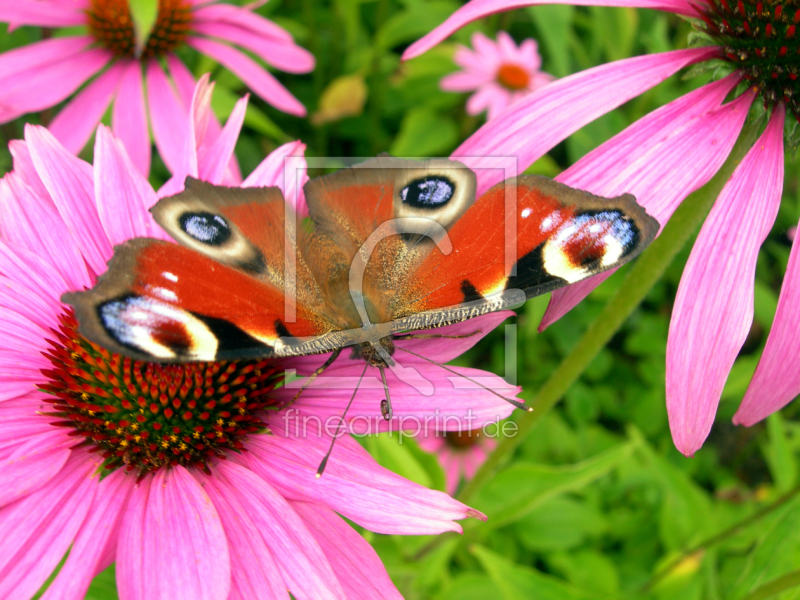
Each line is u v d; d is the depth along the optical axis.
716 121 0.14
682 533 0.20
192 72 0.21
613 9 0.25
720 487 0.24
